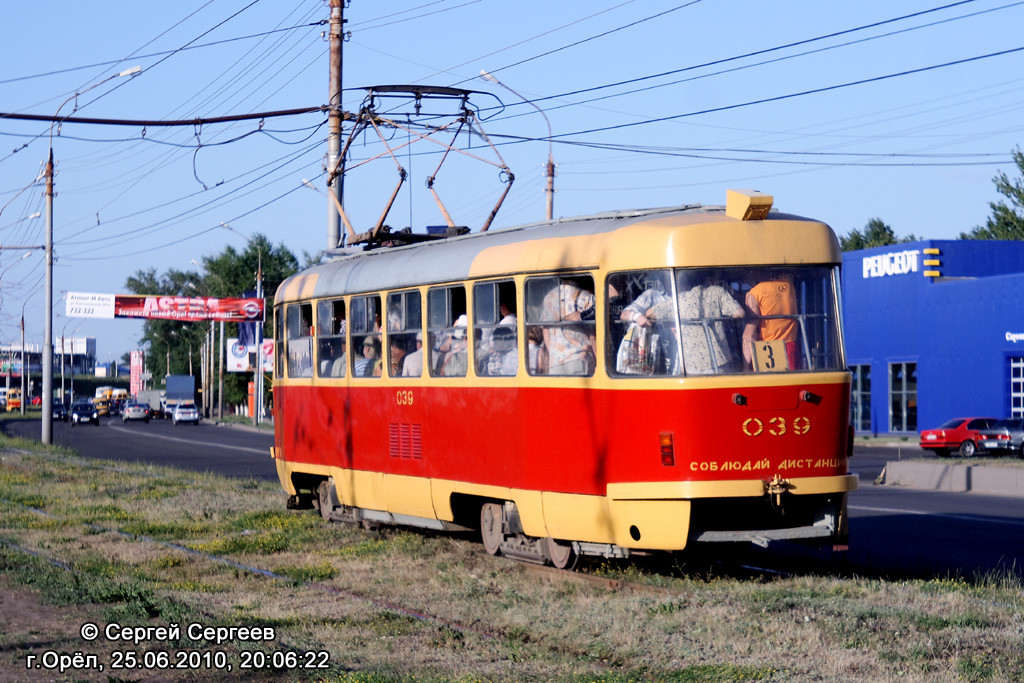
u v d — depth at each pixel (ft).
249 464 109.60
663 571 37.52
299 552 44.68
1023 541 46.37
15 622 31.40
